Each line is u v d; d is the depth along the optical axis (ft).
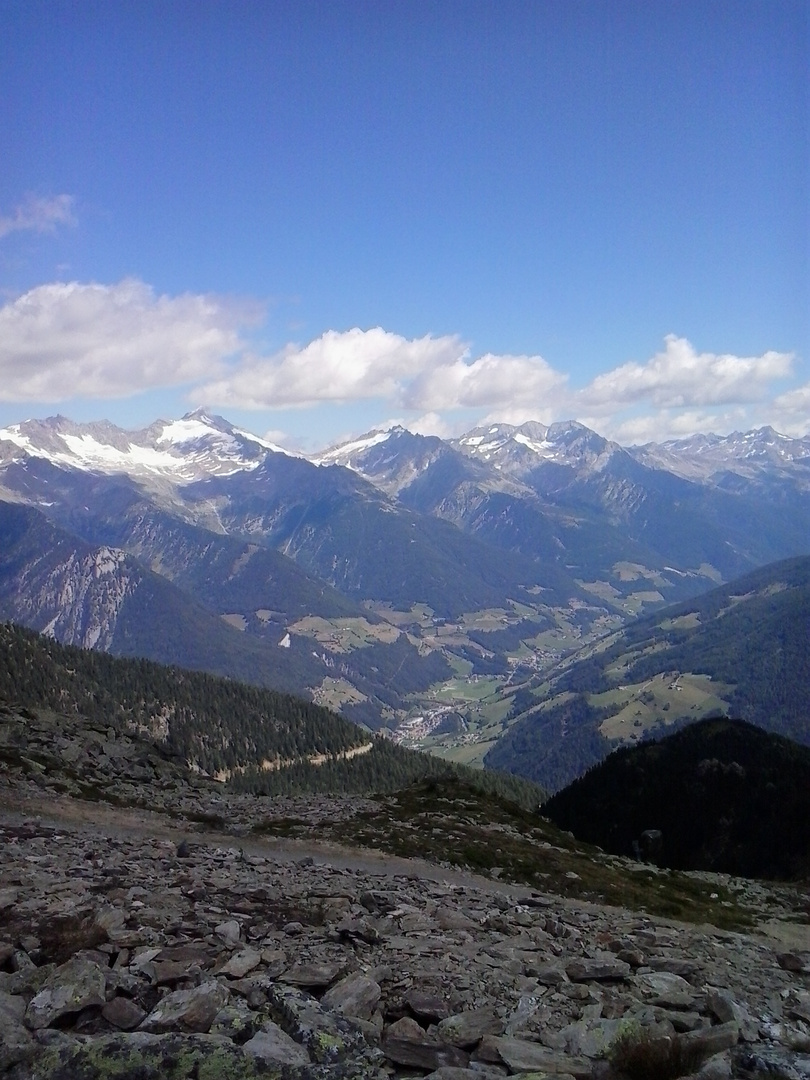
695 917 133.59
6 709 195.00
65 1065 30.58
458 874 132.16
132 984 39.96
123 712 584.40
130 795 155.02
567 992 49.19
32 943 47.03
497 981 49.57
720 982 59.36
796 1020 51.83
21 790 136.77
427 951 55.06
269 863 94.58
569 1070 36.78
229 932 52.08
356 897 73.10
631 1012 45.34
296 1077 31.40
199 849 98.32
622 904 133.59
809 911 154.20
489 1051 38.11
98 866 75.00
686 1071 37.35
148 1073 30.35
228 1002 38.83
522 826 186.50
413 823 166.40
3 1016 35.14
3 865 70.85
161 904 59.31
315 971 45.93
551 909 89.61
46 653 610.24
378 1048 36.68
